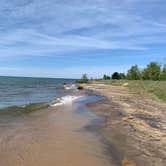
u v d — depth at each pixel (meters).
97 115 14.80
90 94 32.72
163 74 76.75
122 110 16.92
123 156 7.52
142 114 15.26
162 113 15.95
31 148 7.98
